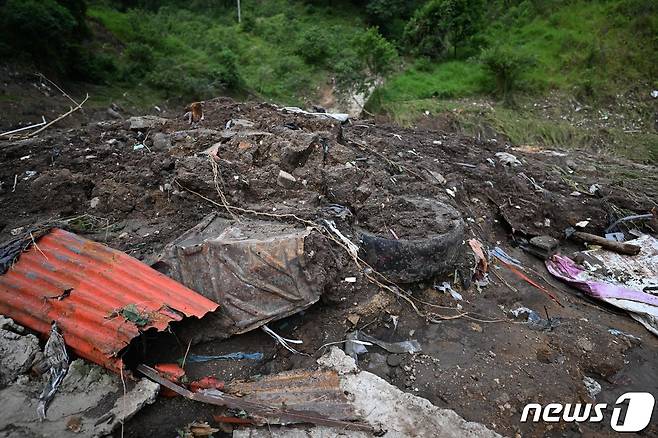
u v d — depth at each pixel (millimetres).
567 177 7516
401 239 4383
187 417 3207
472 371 3896
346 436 3148
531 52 17469
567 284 5297
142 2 22688
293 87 17719
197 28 20828
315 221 4430
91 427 2896
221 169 4879
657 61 16203
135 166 5426
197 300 3576
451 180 6297
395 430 3219
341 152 5672
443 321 4395
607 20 17641
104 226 4543
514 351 4184
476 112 14969
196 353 3650
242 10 23766
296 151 5336
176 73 15352
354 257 4277
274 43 20766
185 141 5641
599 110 15688
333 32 20734
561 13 18703
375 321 4180
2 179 5246
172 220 4609
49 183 5020
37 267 3662
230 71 16344
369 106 15602
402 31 21172
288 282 3742
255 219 4469
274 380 3465
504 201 6332
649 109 15453
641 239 5887
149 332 3525
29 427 2863
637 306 4871
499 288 4980
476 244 5242
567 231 6027
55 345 3207
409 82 17109
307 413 3215
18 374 3127
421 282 4621
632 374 4160
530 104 16062
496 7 20453
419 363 3918
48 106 11297
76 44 14352
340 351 3768
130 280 3605
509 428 3484
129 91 14562
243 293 3709
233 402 3209
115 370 3143
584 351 4285
